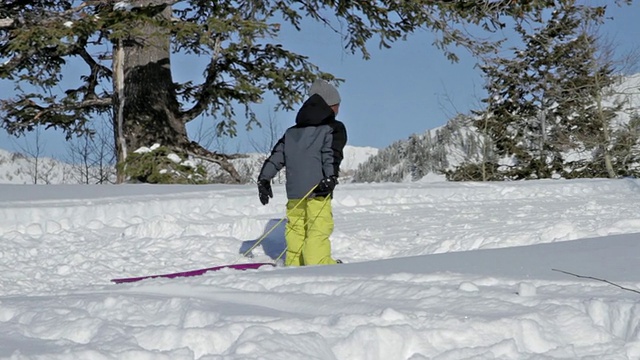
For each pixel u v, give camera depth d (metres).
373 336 3.46
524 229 9.08
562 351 3.42
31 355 3.22
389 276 4.84
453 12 22.47
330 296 4.45
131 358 3.27
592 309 3.76
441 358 3.36
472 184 15.35
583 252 5.34
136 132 22.27
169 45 22.77
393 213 12.13
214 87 22.62
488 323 3.58
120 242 9.61
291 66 23.23
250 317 3.80
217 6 22.88
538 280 4.46
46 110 23.50
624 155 33.03
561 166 33.97
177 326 3.95
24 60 22.94
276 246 9.10
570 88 33.09
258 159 29.75
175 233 10.10
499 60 23.34
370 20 23.33
